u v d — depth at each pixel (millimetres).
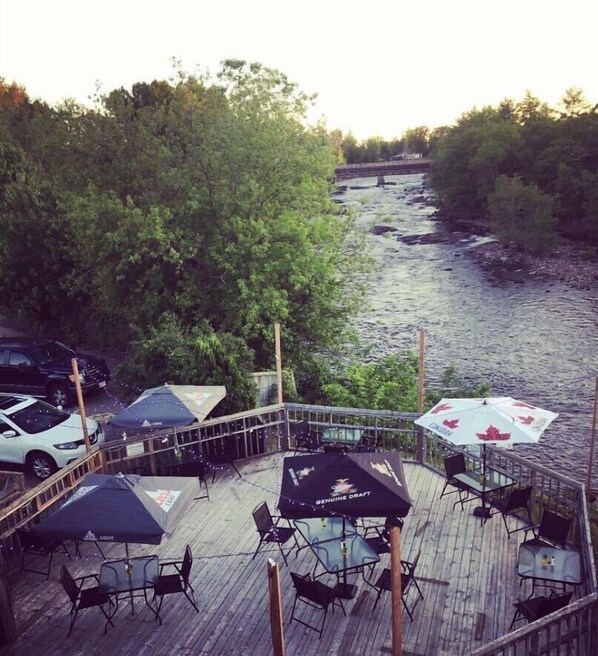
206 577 9281
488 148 74375
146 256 22312
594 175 61438
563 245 58062
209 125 24703
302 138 25328
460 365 29688
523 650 7402
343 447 12023
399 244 63375
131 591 8133
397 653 6461
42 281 28406
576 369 28484
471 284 46125
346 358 30078
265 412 13469
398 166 119938
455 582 8836
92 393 21641
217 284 22828
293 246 23031
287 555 9727
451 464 11125
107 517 7605
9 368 20594
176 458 12242
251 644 7824
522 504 9867
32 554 9945
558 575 8008
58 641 8023
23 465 14664
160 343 17484
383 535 9773
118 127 27703
